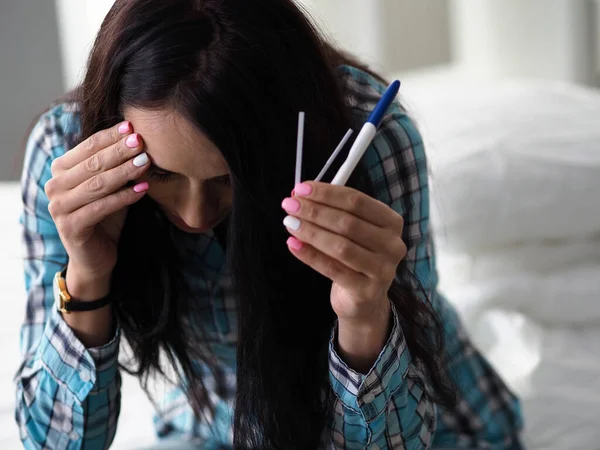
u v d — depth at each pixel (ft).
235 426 2.93
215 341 3.27
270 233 2.58
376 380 2.67
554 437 3.71
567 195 4.61
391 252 2.38
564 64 8.39
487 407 3.60
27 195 3.08
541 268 4.67
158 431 3.71
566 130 5.07
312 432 2.93
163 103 2.31
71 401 2.99
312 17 2.66
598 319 4.45
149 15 2.35
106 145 2.49
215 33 2.33
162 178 2.52
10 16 8.44
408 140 2.93
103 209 2.56
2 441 3.65
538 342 4.20
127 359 3.35
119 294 3.00
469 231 4.59
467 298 4.41
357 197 2.32
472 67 8.80
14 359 4.26
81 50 8.08
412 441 2.97
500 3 8.45
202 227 2.64
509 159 4.67
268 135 2.39
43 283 3.13
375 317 2.59
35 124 3.14
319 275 2.77
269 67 2.37
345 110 2.67
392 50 10.43
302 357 2.86
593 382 4.00
